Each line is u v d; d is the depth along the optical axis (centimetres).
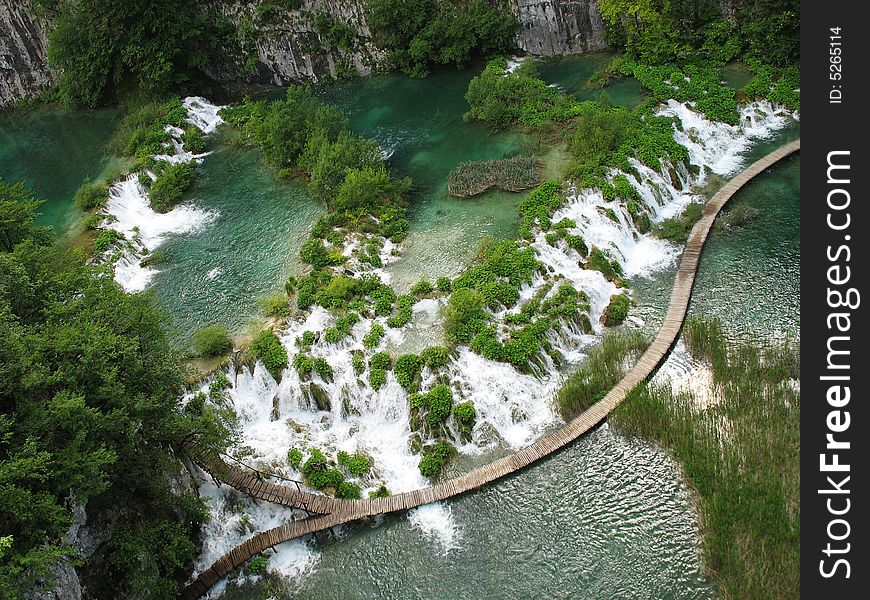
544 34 8088
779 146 6138
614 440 4012
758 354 4328
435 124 7306
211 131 7688
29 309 3681
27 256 4203
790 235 5153
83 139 7938
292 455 4100
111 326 3700
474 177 6081
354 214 5762
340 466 4059
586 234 5250
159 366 3716
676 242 5344
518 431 4216
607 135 5984
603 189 5519
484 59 8406
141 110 7725
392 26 8312
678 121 6316
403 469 4097
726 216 5447
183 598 3531
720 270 4997
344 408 4356
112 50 8100
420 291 4962
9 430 2941
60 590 2919
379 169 6244
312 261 5319
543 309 4703
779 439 3812
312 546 3750
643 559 3469
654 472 3831
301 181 6550
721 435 3903
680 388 4247
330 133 6812
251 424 4397
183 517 3734
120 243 5762
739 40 7212
